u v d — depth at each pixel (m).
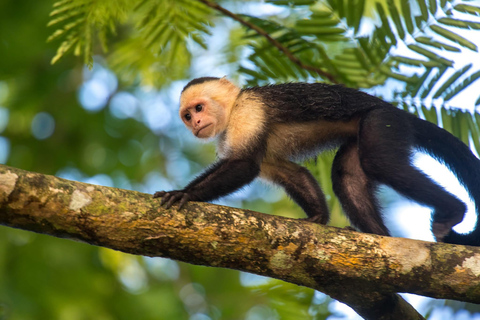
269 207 15.96
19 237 13.44
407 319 8.12
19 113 15.31
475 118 9.62
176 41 10.12
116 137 16.42
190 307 15.12
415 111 9.97
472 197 10.11
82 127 16.08
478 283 7.32
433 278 7.42
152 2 9.75
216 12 11.89
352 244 7.54
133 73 13.16
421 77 9.66
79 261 13.44
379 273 7.47
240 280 15.47
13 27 14.13
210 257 7.33
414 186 9.15
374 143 9.52
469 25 9.07
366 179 10.52
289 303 9.13
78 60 15.39
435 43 9.32
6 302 12.23
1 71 14.66
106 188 7.08
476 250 7.51
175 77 13.58
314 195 10.85
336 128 10.70
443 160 10.34
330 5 9.41
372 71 9.80
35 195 6.65
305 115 10.63
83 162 15.90
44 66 15.30
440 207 9.02
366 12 10.90
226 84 11.65
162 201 7.25
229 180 9.85
